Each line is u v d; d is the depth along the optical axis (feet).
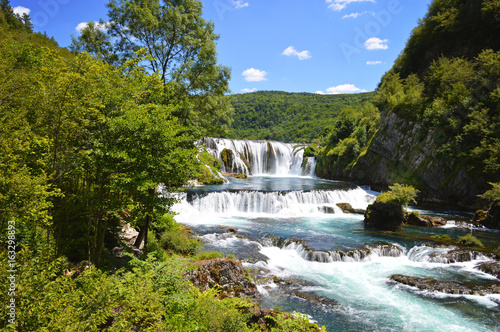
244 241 69.97
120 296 22.84
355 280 53.67
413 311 43.42
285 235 76.64
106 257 42.14
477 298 47.21
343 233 81.51
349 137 201.46
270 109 623.77
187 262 41.68
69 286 21.68
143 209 43.68
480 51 174.50
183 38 67.72
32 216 23.62
